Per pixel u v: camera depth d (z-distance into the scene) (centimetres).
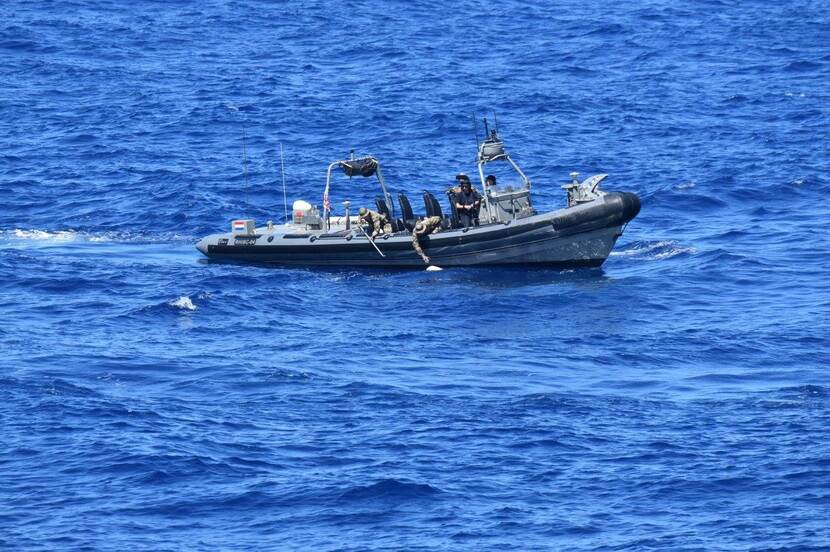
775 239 14288
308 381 9812
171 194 16350
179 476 8188
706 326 11281
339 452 8562
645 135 19775
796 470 8212
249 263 13775
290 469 8312
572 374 10088
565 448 8631
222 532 7569
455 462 8419
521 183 17375
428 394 9588
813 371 10081
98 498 7925
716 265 13188
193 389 9644
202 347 10662
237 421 9050
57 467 8294
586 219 13100
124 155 18238
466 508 7825
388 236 13488
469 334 11175
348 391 9612
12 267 13000
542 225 13175
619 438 8775
